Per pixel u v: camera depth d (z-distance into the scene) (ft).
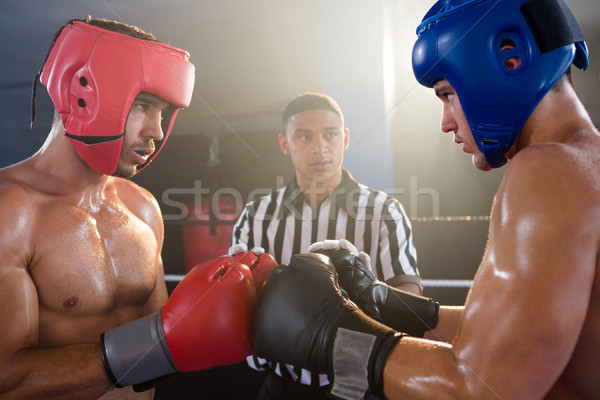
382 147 17.69
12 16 22.91
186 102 3.39
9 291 2.82
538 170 2.11
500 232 2.15
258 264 3.49
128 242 3.73
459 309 3.58
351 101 17.74
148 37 3.29
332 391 2.46
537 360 1.96
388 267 5.31
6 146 32.37
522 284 1.99
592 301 2.12
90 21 3.19
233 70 30.14
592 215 2.00
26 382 2.73
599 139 2.28
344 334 2.48
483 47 2.25
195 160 36.99
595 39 23.47
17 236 2.96
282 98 33.04
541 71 2.22
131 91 3.04
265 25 24.31
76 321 3.27
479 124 2.39
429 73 2.48
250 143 35.78
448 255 16.87
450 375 2.11
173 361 2.83
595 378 2.19
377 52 17.47
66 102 3.04
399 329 3.56
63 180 3.42
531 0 2.21
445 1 2.50
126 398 3.74
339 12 17.62
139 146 3.33
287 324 2.60
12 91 30.14
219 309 2.84
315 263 2.90
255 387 7.59
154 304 4.02
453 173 28.53
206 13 23.09
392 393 2.32
